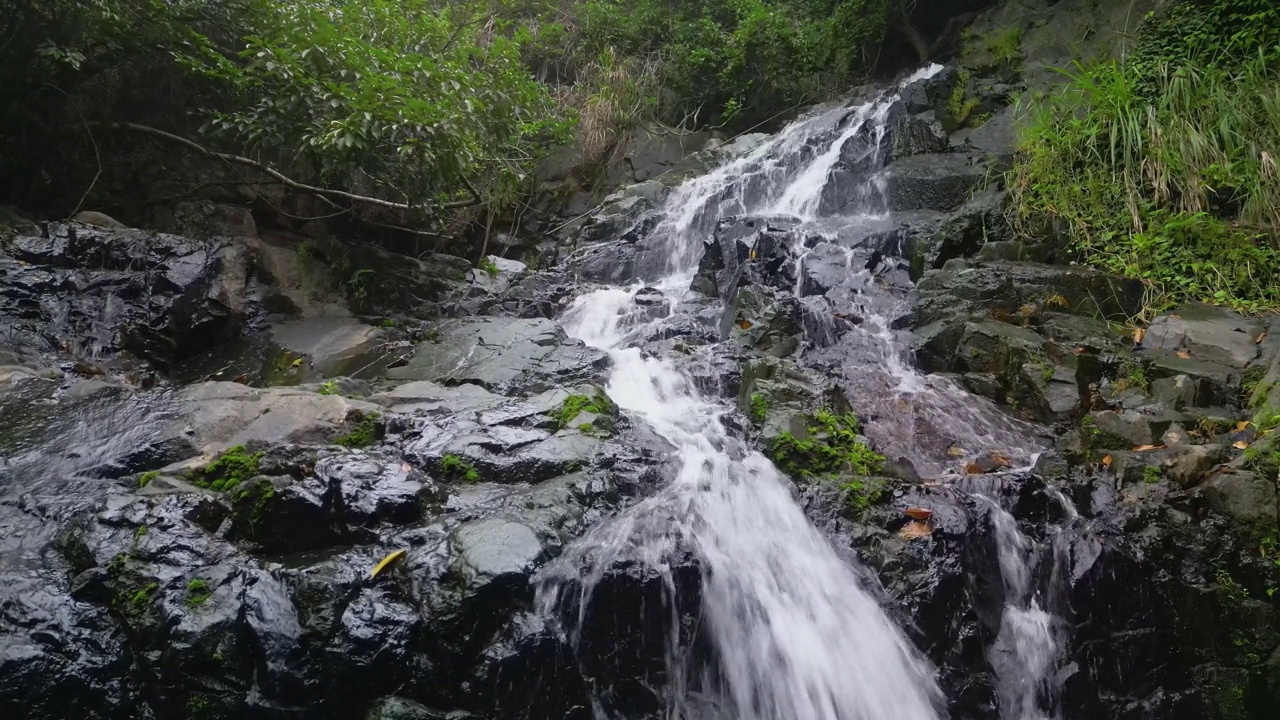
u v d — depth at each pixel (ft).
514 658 8.72
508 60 27.66
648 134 34.30
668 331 19.19
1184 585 12.10
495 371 15.83
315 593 8.72
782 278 20.52
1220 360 16.16
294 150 21.88
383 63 20.92
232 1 20.42
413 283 21.86
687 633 9.98
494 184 28.89
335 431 12.00
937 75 30.07
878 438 14.29
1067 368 15.97
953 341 17.42
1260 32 22.40
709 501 11.19
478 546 9.29
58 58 17.80
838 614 10.78
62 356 14.79
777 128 36.52
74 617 8.51
